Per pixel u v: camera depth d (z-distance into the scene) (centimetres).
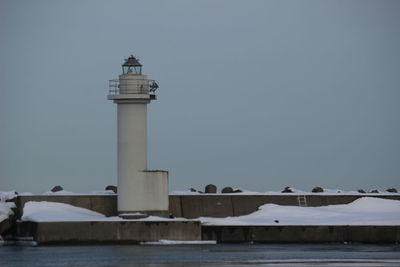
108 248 15525
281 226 16112
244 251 15288
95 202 16675
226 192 17475
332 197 17500
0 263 14250
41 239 15675
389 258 14562
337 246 15875
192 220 16025
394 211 17075
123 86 16312
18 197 16700
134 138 16275
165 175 16375
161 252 15125
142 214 16175
